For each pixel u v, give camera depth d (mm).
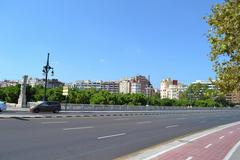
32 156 14867
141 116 56938
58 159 14641
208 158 17891
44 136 21672
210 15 9523
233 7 9094
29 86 83812
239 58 8906
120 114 58688
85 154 16500
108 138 23984
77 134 24344
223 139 29531
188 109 110812
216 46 9359
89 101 92375
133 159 15930
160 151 19406
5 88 86000
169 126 40344
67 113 52594
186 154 18734
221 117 74312
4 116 34500
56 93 84375
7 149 16156
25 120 31578
